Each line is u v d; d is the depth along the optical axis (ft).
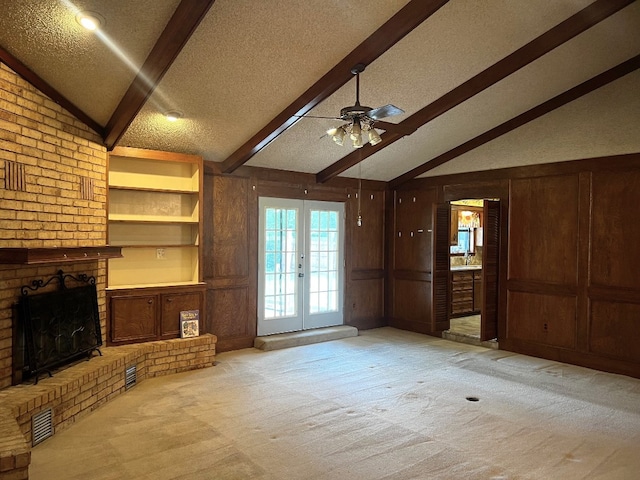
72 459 9.80
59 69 11.87
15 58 11.27
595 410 12.94
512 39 13.58
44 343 11.90
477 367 17.21
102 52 11.24
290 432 11.25
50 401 10.87
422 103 16.56
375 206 24.67
